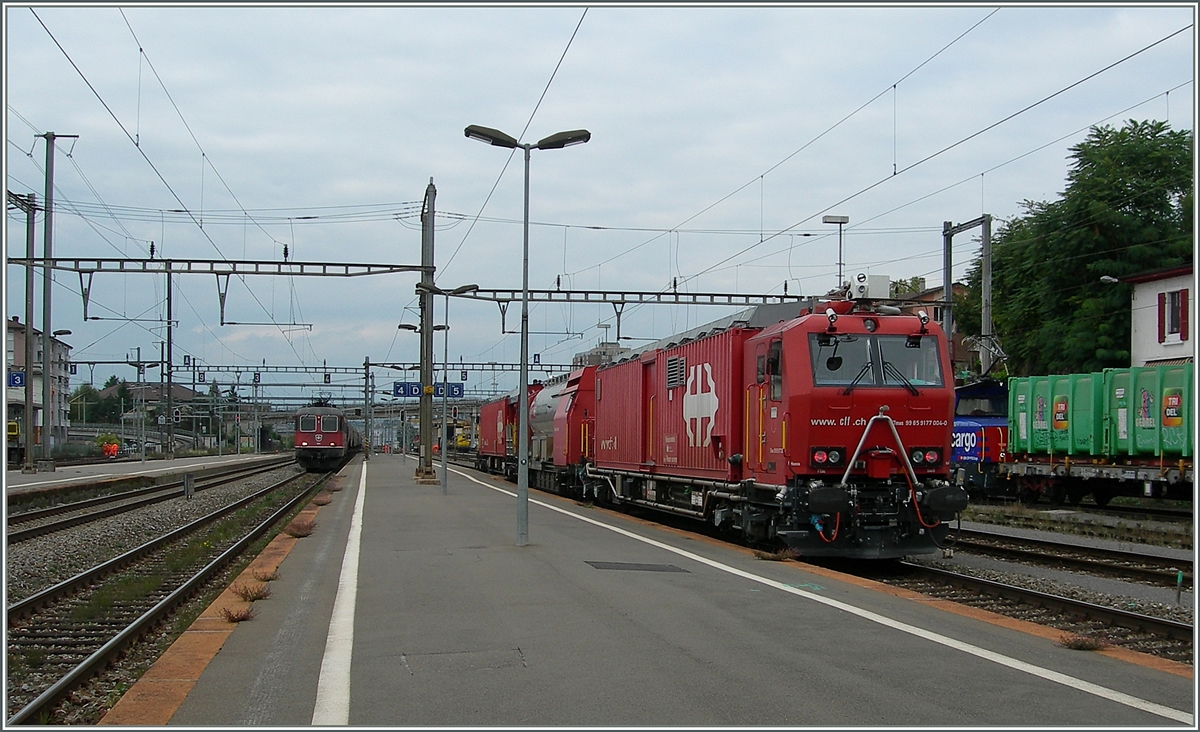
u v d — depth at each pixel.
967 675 7.40
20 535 18.78
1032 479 26.72
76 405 109.38
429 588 11.51
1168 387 21.66
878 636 8.78
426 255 37.62
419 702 6.71
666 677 7.34
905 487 14.00
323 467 53.34
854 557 14.14
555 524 20.16
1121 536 19.08
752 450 15.34
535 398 38.81
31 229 37.03
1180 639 9.41
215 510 27.03
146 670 8.08
